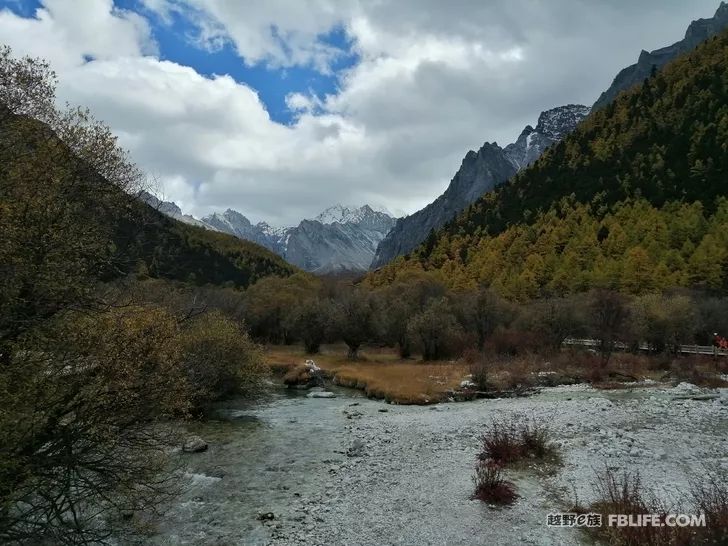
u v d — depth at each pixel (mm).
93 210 11922
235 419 29984
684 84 191500
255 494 16812
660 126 178250
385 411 32750
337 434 25781
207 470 19609
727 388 37594
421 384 40500
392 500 15711
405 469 19000
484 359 51844
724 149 139500
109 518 14078
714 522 10398
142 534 13484
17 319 8695
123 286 12508
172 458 20953
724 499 11039
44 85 11172
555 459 18641
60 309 9461
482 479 15852
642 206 129000
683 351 57938
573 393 37000
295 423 28766
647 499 13789
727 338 63188
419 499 15625
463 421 27266
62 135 11266
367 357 66250
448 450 21328
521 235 145250
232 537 13414
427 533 13094
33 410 9047
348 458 21188
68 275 9609
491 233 168000
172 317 12891
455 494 15805
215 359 30547
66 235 9852
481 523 13492
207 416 30562
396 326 66500
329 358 63844
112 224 12766
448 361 59094
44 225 9148
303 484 17875
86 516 13828
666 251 101375
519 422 25766
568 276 103312
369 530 13539
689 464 17734
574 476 16656
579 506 13969
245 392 36156
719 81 178375
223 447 23188
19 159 9867
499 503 14695
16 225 8805
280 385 45688
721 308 67312
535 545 12039
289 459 21156
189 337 28031
